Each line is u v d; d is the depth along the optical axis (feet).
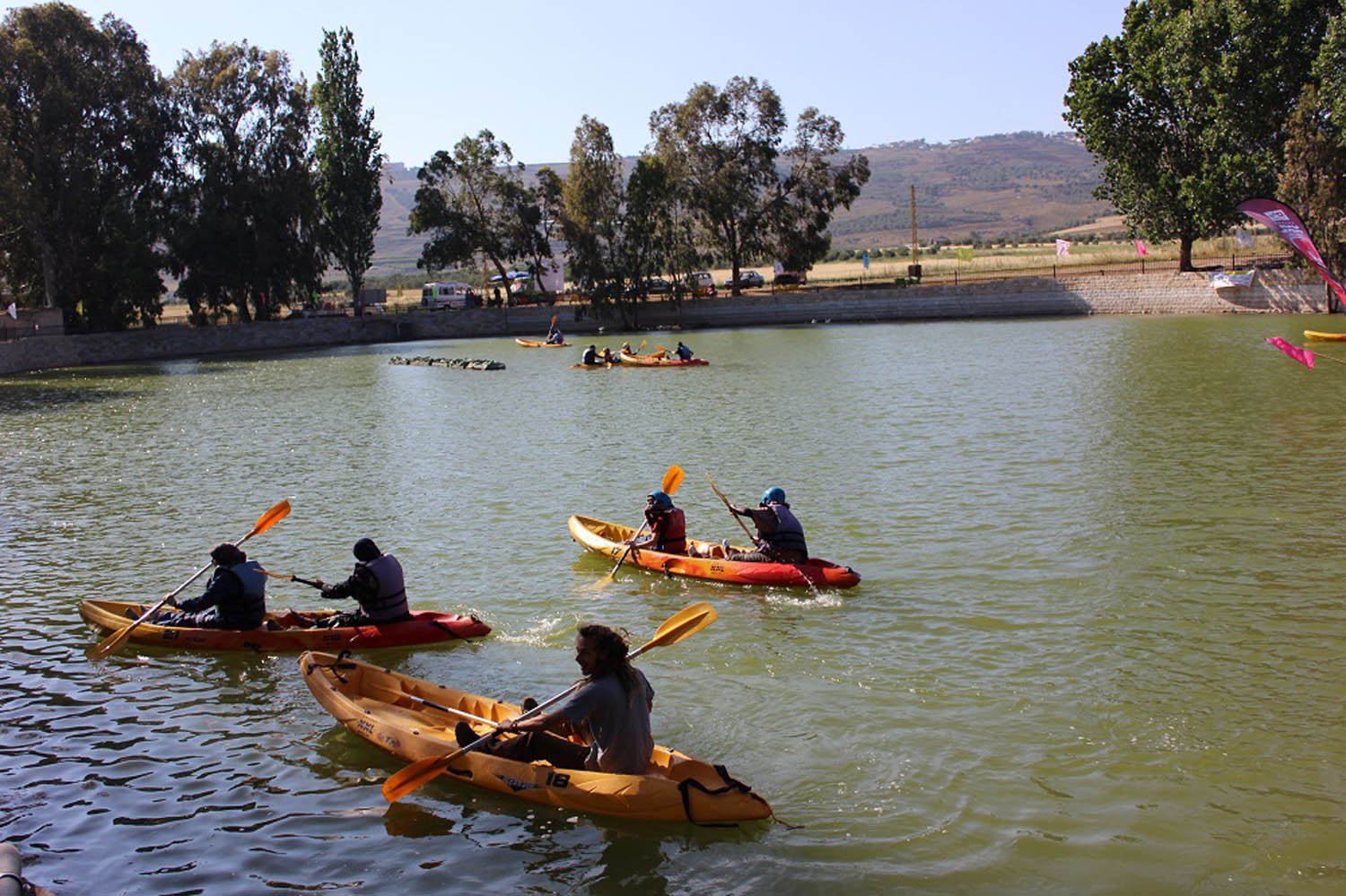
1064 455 70.33
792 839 26.13
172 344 225.35
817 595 44.19
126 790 29.55
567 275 281.74
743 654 38.06
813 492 62.85
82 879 25.30
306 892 24.57
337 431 99.04
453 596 45.85
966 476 65.16
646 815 26.68
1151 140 191.83
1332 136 165.78
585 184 241.14
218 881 25.11
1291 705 32.40
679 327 246.27
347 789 29.35
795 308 239.09
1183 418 82.38
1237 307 190.29
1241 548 48.16
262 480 74.74
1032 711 32.65
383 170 253.03
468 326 252.62
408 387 137.90
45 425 110.83
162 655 39.65
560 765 28.40
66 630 42.98
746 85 249.96
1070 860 24.99
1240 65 175.63
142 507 66.90
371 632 39.37
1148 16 193.47
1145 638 38.17
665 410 102.63
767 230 262.47
